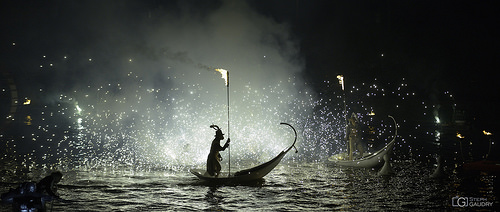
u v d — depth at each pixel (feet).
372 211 31.40
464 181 41.88
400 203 33.63
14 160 53.11
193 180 42.80
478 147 68.44
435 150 65.72
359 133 54.13
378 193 37.14
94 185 39.37
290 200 34.58
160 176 44.73
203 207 32.14
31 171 46.16
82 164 51.70
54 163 51.83
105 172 46.65
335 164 53.72
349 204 33.32
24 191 25.16
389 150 46.19
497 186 39.42
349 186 40.09
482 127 94.99
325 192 37.60
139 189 38.14
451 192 37.27
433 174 44.09
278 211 31.17
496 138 79.51
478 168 46.91
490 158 56.70
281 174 46.57
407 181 42.29
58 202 32.58
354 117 54.54
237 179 41.57
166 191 37.47
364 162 49.60
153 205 32.48
